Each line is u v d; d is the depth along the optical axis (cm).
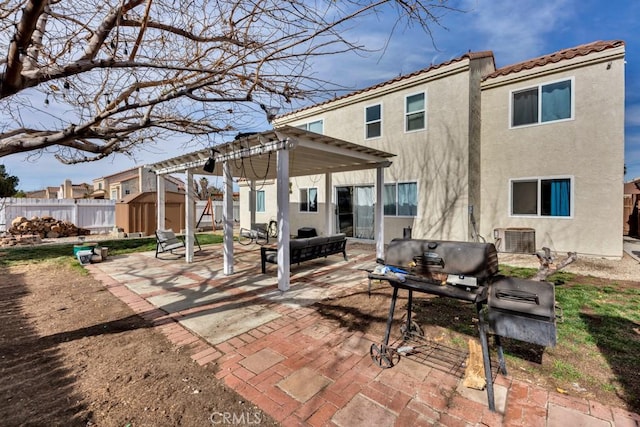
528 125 912
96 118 296
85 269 761
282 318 438
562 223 863
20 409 248
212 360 324
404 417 236
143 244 1209
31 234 1307
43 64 253
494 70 1123
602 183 805
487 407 245
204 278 668
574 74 833
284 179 559
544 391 264
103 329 404
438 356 328
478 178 992
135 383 284
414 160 1034
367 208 1184
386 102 1101
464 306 480
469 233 916
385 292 560
